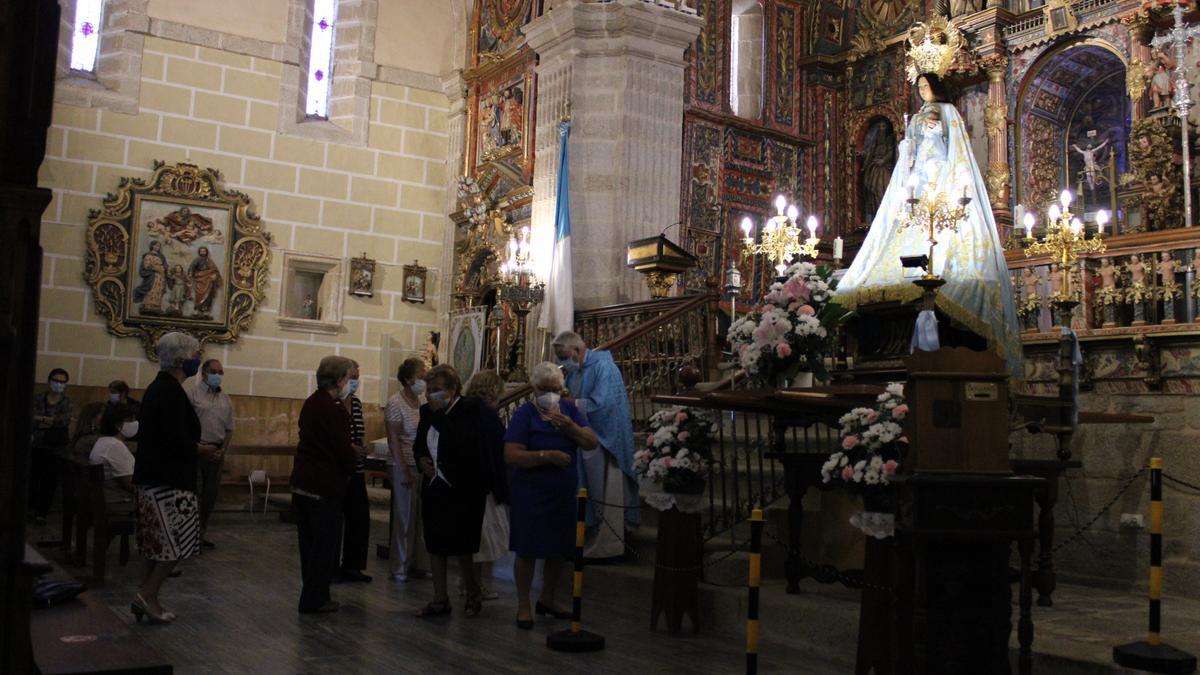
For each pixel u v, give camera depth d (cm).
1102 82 1545
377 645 632
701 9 1662
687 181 1612
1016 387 885
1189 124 1331
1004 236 1512
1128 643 551
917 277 898
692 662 610
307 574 737
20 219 303
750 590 498
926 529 487
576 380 851
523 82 1722
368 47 1898
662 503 700
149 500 669
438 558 734
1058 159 1578
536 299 1487
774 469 887
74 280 1622
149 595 676
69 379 1606
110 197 1653
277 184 1791
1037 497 729
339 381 754
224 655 593
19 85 308
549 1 1622
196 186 1719
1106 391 1088
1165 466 856
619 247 1463
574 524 714
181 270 1695
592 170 1492
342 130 1861
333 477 736
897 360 870
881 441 558
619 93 1495
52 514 1495
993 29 1547
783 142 1750
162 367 678
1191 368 1021
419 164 1925
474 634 673
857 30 1786
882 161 1720
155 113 1703
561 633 643
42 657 380
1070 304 977
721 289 1619
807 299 756
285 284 1781
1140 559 858
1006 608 502
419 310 1902
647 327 1155
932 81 1055
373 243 1867
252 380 1744
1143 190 1333
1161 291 1076
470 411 737
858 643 569
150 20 1709
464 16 1938
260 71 1792
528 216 1648
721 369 1232
